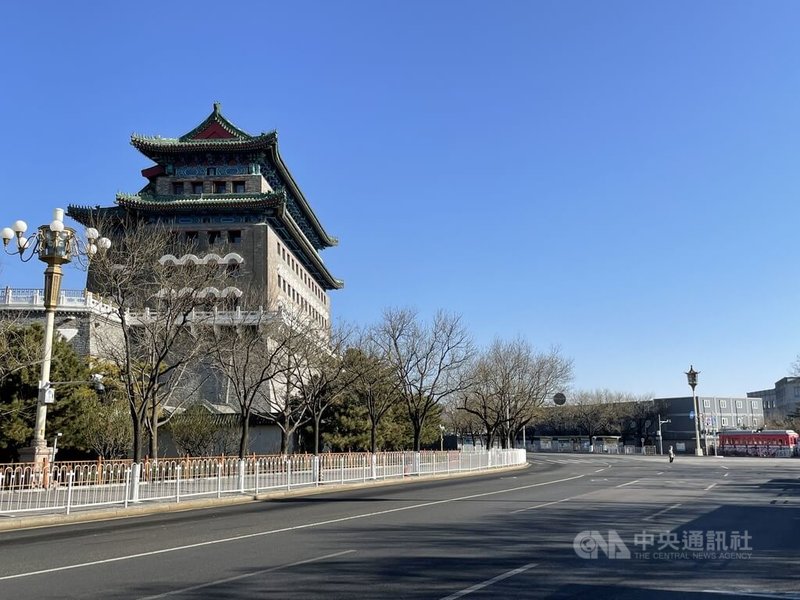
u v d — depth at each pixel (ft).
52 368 107.76
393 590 27.81
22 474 61.00
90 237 81.61
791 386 388.37
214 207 204.54
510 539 41.98
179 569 32.89
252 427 165.78
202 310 122.11
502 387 196.95
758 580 29.78
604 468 156.76
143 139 214.28
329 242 296.71
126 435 114.83
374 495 82.02
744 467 154.92
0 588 29.01
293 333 129.08
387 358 145.38
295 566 33.32
